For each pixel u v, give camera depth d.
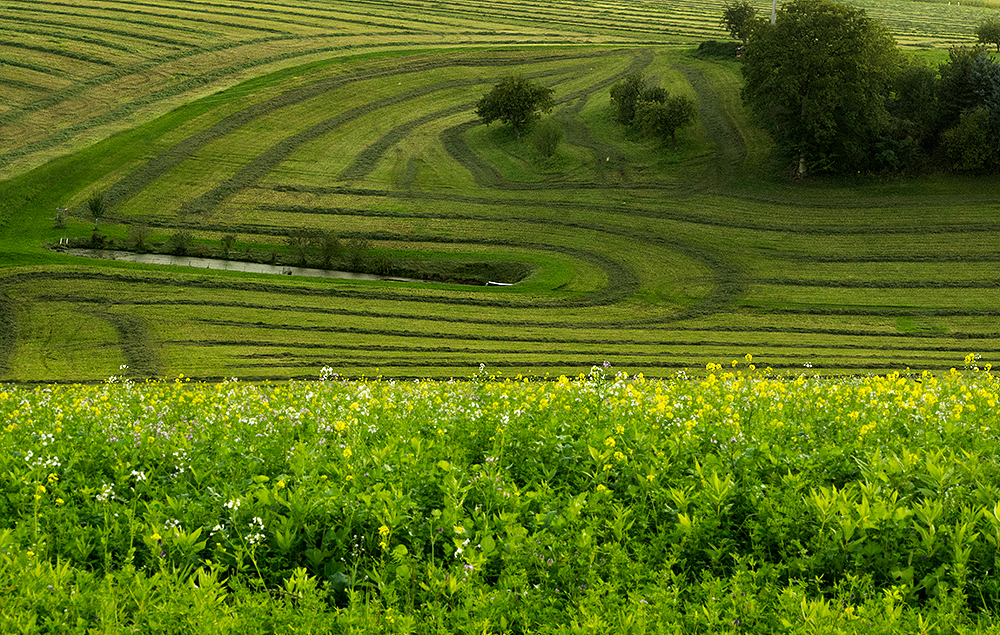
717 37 163.50
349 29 157.62
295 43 148.12
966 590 8.27
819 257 83.62
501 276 84.75
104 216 94.38
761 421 12.62
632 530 9.59
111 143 109.94
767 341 66.56
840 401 14.41
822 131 93.38
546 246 89.38
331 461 11.55
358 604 8.09
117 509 10.14
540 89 116.94
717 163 104.38
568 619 7.94
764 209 93.62
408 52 147.62
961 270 79.25
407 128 121.75
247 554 9.20
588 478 11.15
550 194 101.75
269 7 164.62
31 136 110.00
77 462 11.84
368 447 12.39
